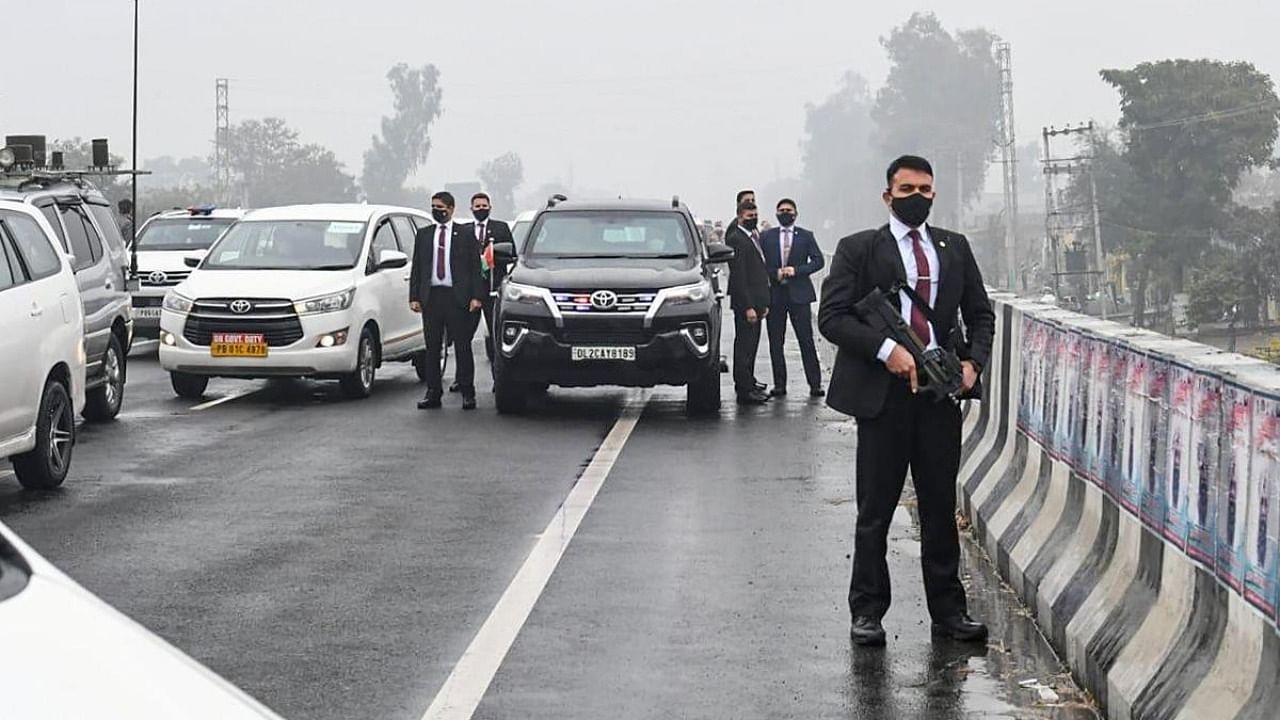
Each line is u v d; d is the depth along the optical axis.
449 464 15.73
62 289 14.62
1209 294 81.69
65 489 14.27
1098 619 8.05
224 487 14.36
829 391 9.10
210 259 22.45
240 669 8.49
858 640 8.95
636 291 19.45
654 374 19.41
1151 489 7.69
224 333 21.19
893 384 8.91
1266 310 82.06
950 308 8.87
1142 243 87.62
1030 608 9.57
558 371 19.48
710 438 17.70
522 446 17.00
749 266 21.06
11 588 3.18
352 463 15.79
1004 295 13.64
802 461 15.95
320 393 22.58
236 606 9.88
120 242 19.89
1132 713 7.05
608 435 17.94
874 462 8.99
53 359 14.17
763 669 8.50
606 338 19.38
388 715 7.70
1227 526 6.56
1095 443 8.94
